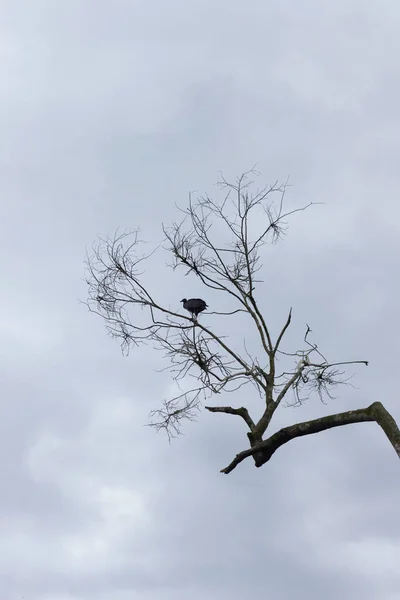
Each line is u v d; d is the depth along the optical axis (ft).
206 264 41.75
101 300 41.91
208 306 42.42
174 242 42.01
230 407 37.91
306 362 39.45
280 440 35.09
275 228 41.81
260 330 40.50
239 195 41.91
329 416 34.91
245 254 41.16
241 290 41.09
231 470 35.63
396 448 32.50
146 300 41.60
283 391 38.22
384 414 33.83
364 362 38.70
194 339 39.70
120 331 41.29
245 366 39.60
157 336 40.65
